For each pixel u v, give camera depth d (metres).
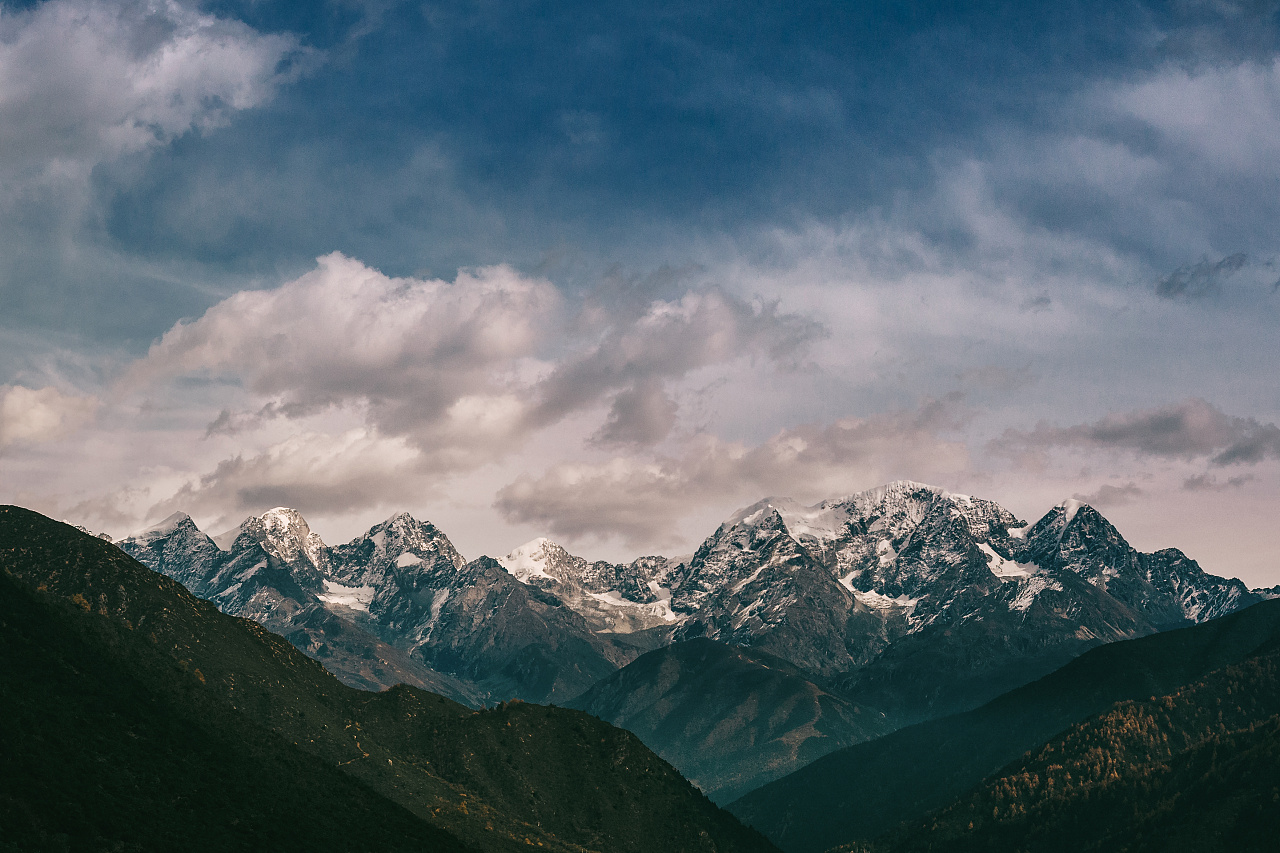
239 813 186.00
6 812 153.38
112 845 157.62
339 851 189.38
